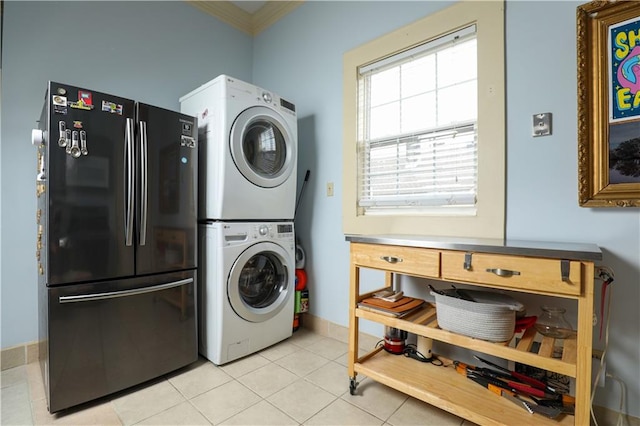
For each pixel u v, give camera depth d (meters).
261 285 2.26
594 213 1.36
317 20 2.53
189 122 1.91
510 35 1.57
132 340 1.65
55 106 1.42
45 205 1.45
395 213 2.05
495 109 1.60
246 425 1.38
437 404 1.33
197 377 1.79
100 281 1.55
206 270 2.00
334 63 2.40
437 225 1.81
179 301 1.84
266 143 2.24
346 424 1.39
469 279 1.26
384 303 1.60
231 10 2.93
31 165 1.91
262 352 2.12
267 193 2.16
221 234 1.92
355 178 2.21
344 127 2.28
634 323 1.29
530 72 1.51
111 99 1.58
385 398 1.58
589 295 1.04
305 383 1.73
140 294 1.68
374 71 2.16
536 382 1.34
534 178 1.50
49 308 1.41
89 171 1.51
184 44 2.64
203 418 1.43
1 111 1.82
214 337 1.93
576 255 1.05
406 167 2.01
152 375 1.72
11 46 1.84
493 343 1.25
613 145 1.31
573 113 1.41
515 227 1.55
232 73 2.98
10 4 1.84
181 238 1.86
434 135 1.88
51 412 1.41
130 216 1.64
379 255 1.52
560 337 1.29
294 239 2.34
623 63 1.29
